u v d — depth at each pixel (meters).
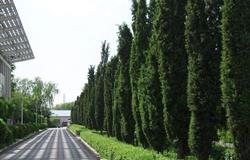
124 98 27.08
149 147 21.36
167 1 17.56
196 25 14.61
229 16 11.98
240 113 11.54
